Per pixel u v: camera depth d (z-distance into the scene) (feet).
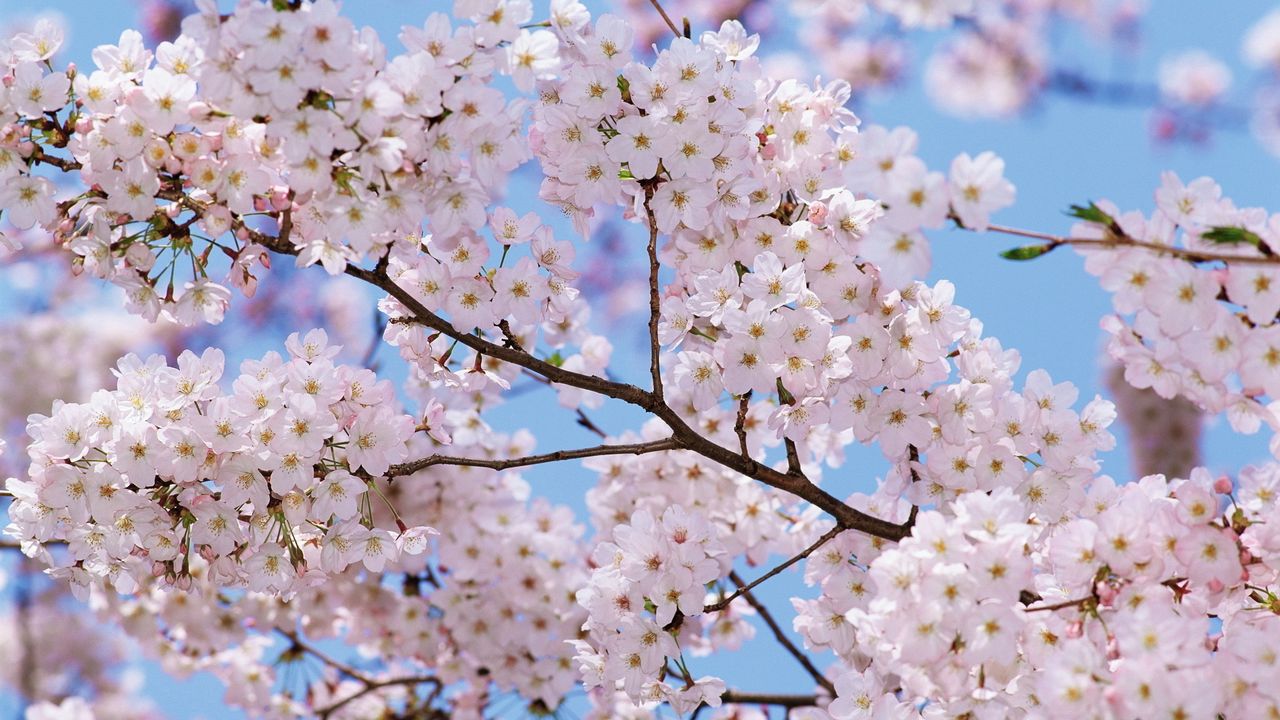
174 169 9.95
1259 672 9.11
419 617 19.36
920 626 9.11
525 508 18.89
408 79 9.83
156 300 10.70
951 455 11.43
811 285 11.51
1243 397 9.92
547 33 10.82
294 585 11.17
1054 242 8.69
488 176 10.52
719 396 12.21
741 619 16.80
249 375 10.67
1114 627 8.97
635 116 10.97
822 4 27.81
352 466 10.99
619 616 11.25
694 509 15.35
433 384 12.01
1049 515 11.22
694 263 12.05
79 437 10.46
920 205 8.43
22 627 28.14
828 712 10.88
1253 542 9.78
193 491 10.55
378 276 10.81
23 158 10.15
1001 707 10.03
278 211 10.34
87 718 22.41
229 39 9.29
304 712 20.12
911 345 11.43
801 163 11.69
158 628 19.75
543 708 18.62
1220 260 8.57
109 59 10.14
